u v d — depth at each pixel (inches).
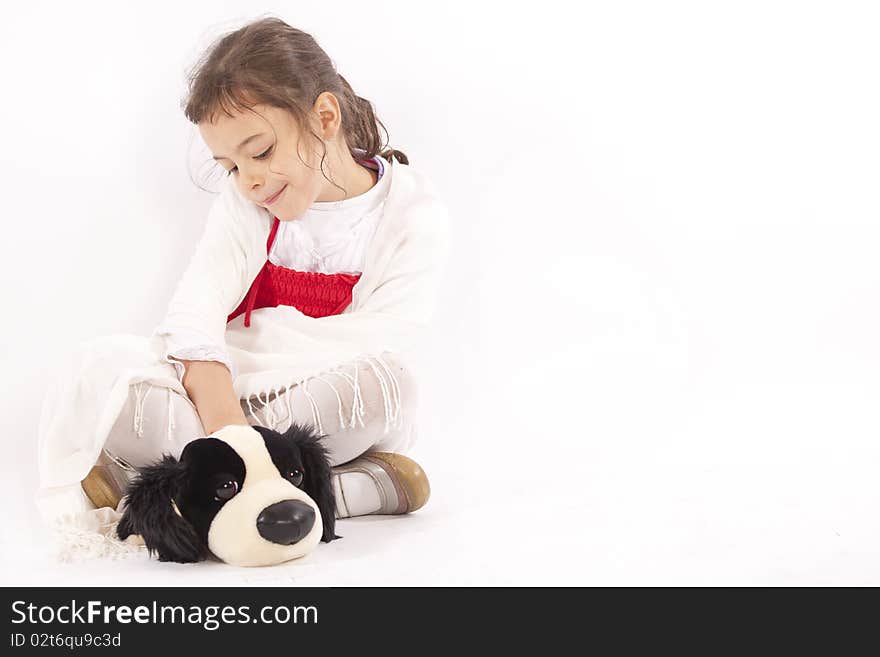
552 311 95.0
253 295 70.2
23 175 84.8
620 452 78.5
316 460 55.9
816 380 97.0
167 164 85.5
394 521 61.1
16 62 84.3
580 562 50.9
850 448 76.2
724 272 100.9
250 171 64.7
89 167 85.2
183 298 66.8
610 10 95.1
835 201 103.0
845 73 101.5
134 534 54.8
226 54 64.8
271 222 70.0
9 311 84.7
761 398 92.3
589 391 93.1
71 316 85.1
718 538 54.3
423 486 62.1
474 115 92.1
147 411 59.6
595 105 95.4
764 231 101.7
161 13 85.5
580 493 66.2
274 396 64.5
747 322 101.8
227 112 63.2
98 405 60.1
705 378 96.7
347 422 61.6
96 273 85.4
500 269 93.7
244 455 53.1
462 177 92.3
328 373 62.2
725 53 98.8
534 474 72.9
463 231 92.6
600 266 96.5
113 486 60.3
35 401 84.0
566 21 94.0
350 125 71.4
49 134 84.7
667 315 98.6
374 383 61.6
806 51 100.6
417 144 91.2
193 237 85.7
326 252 70.4
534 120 93.7
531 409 90.2
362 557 52.9
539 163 94.1
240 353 67.7
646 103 97.1
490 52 92.1
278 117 64.2
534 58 93.4
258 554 51.2
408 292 69.7
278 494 51.9
